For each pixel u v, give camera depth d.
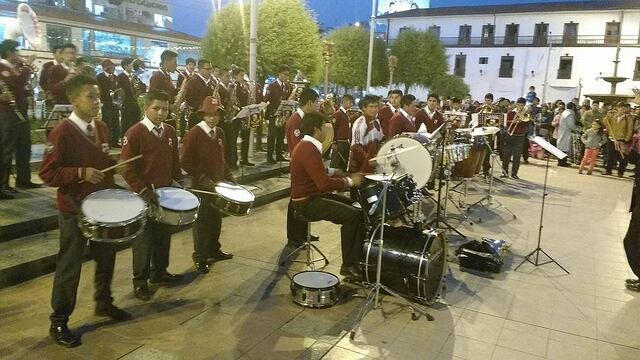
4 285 4.46
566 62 38.34
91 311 4.12
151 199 4.11
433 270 4.51
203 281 4.91
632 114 12.89
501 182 11.42
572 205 9.28
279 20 15.12
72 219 3.54
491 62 40.91
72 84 3.51
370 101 6.48
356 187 4.71
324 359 3.59
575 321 4.43
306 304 4.42
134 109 9.10
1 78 5.80
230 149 8.83
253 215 7.42
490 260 5.55
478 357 3.72
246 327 4.02
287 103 9.33
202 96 8.11
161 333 3.85
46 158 3.44
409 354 3.72
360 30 26.02
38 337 3.67
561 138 15.04
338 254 5.90
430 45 27.64
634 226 5.25
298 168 4.74
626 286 5.30
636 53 36.12
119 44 22.69
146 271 4.40
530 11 39.88
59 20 19.75
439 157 6.14
